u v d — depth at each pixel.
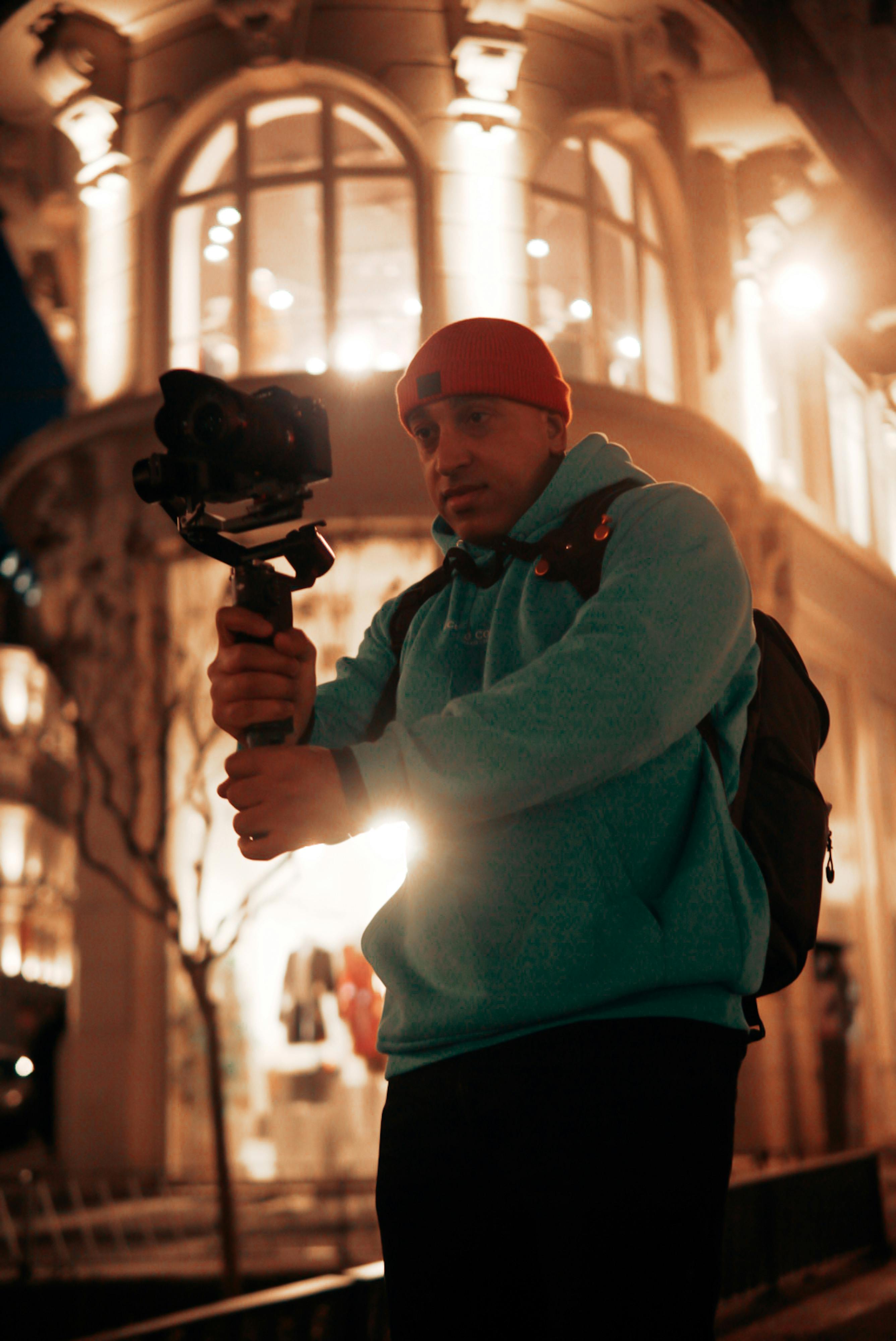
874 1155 7.57
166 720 8.77
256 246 13.85
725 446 14.22
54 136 15.34
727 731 1.58
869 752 19.28
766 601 15.37
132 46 14.75
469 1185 1.40
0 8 14.48
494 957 1.42
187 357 14.09
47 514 13.80
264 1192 11.17
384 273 13.58
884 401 22.05
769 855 1.60
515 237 13.68
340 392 12.76
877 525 21.83
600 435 1.67
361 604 12.23
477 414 1.64
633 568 1.46
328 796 1.33
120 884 8.04
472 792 1.33
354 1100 12.12
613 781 1.47
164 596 12.62
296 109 14.04
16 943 41.12
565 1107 1.37
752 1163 13.01
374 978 12.20
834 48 17.39
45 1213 9.37
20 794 41.12
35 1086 13.12
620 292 14.64
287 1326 3.70
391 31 13.88
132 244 14.46
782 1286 6.15
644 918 1.43
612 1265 1.34
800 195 16.98
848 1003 12.88
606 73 14.62
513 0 13.64
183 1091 12.56
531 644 1.57
